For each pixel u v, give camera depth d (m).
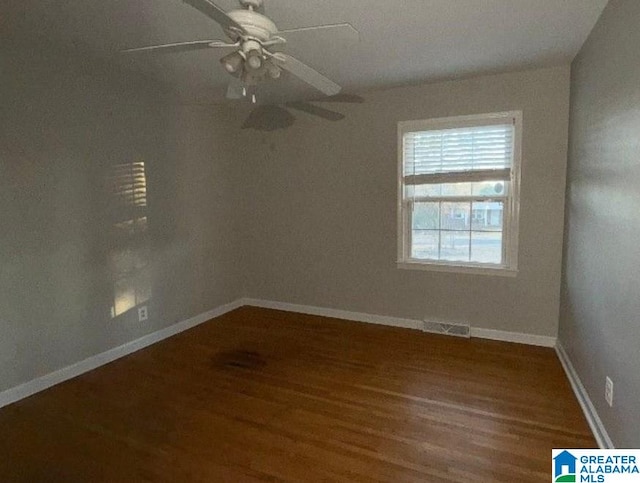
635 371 1.75
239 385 2.97
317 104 4.29
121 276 3.54
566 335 3.19
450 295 3.92
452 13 2.27
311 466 2.07
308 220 4.53
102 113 3.33
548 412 2.53
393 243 4.12
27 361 2.87
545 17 2.34
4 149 2.70
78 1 2.12
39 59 2.86
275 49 2.67
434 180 3.85
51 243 3.00
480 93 3.57
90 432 2.41
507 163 3.57
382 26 2.43
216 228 4.57
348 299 4.42
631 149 1.81
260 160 4.70
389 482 1.95
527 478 1.95
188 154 4.18
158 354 3.57
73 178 3.13
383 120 4.00
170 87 3.63
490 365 3.22
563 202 3.39
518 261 3.60
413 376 3.06
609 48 2.16
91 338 3.30
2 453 2.22
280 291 4.81
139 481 1.99
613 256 2.05
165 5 2.16
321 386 2.93
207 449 2.23
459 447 2.20
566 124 3.31
